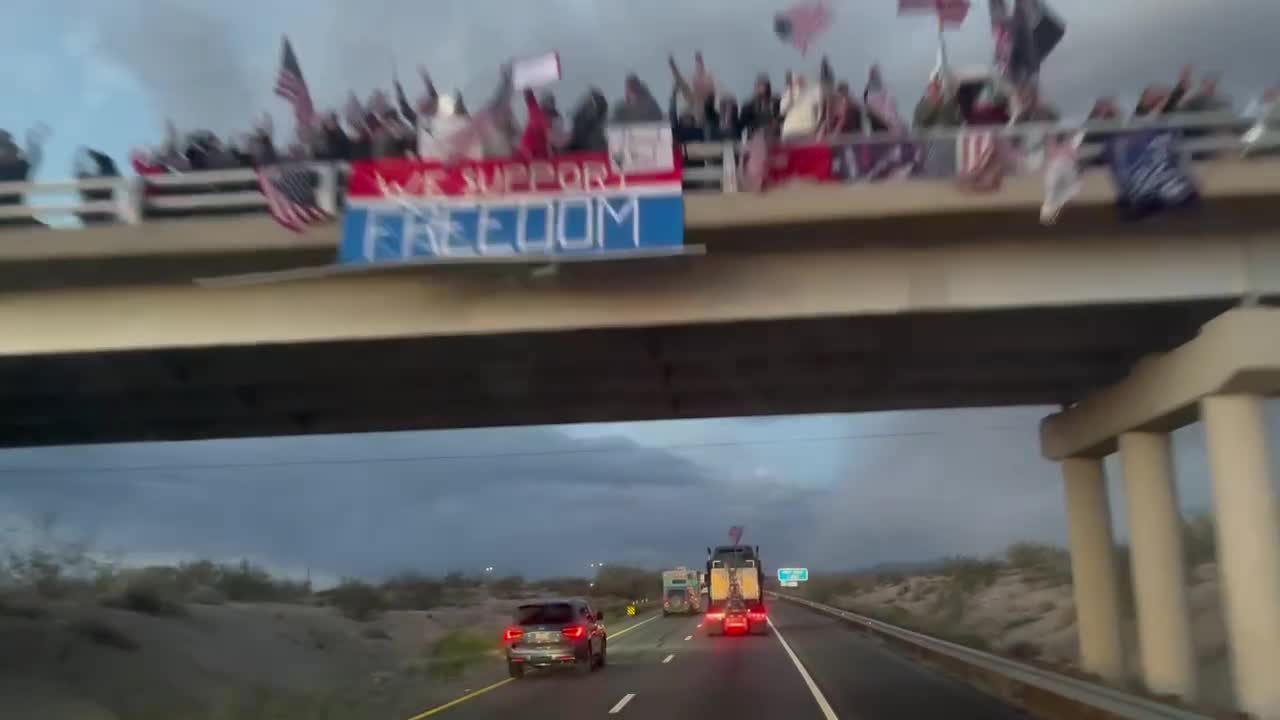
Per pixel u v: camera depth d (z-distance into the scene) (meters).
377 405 23.11
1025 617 40.84
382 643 45.28
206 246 15.20
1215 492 14.92
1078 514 22.58
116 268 15.79
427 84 15.88
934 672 23.31
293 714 17.42
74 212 15.20
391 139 15.41
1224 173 14.33
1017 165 14.94
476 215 15.06
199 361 18.09
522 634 24.11
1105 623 21.84
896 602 80.25
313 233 15.23
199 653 30.77
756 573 43.25
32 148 16.45
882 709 16.39
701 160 16.80
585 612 25.50
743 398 23.83
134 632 30.47
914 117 15.84
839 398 23.97
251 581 60.56
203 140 16.62
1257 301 15.30
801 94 15.57
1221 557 14.85
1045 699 15.74
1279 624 14.14
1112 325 17.30
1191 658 18.11
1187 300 15.38
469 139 15.24
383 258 14.97
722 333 17.22
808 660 27.23
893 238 15.55
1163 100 15.33
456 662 28.03
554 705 17.98
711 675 23.30
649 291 15.84
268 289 16.25
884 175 15.24
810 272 15.78
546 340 17.06
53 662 24.09
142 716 19.28
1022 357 19.59
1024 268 15.59
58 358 16.78
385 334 16.02
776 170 15.22
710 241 15.48
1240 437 14.73
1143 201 14.30
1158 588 18.31
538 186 15.11
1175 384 16.34
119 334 16.22
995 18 15.84
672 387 22.09
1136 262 15.51
